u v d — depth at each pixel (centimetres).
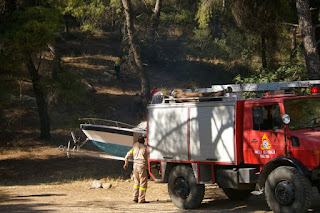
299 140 711
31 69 1959
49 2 1844
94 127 1402
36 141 2042
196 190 852
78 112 2456
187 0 4403
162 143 925
